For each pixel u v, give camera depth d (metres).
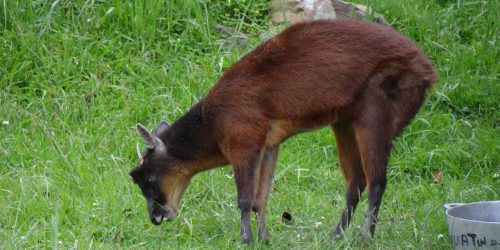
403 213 17.80
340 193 19.11
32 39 22.25
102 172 18.75
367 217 15.93
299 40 16.11
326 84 15.84
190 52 22.77
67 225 16.42
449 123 21.84
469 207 15.72
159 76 21.86
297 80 15.88
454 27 25.42
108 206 17.14
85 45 22.58
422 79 15.98
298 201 18.27
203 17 23.88
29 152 19.22
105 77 21.81
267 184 16.55
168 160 16.64
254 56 16.22
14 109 20.52
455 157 20.53
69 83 21.58
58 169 18.39
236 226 16.91
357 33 16.03
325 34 16.09
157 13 23.20
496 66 23.56
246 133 15.90
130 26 23.16
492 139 21.06
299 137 20.86
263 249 15.72
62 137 19.89
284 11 23.95
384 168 15.92
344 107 15.96
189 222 16.80
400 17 25.38
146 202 17.14
